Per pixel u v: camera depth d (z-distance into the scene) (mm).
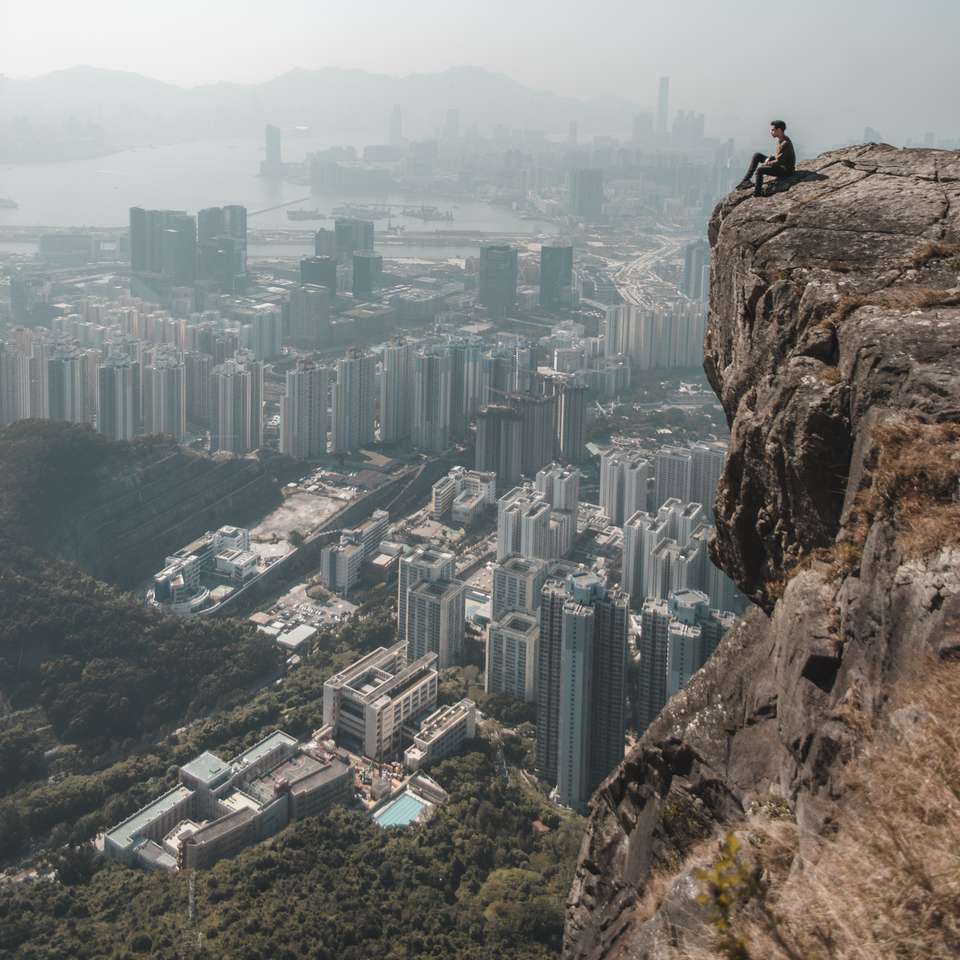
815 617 9359
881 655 8250
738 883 8031
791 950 7270
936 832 7078
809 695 9078
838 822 7918
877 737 7973
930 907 6805
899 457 8773
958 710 7289
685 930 8117
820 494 10242
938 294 10391
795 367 10758
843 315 10750
